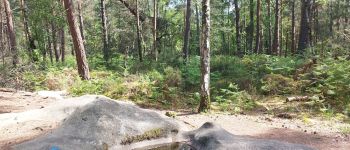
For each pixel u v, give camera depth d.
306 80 13.46
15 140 6.90
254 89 13.82
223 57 20.72
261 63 17.23
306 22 21.62
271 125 8.97
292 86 13.48
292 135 8.01
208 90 10.50
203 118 9.70
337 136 7.92
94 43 37.12
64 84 15.20
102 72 18.05
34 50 22.19
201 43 10.35
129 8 29.17
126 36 36.00
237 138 5.99
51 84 15.12
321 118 9.75
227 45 44.19
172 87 13.67
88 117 6.25
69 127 6.07
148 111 6.98
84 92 13.27
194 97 12.70
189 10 25.27
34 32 23.20
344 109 10.48
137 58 26.69
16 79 15.34
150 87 12.88
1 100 11.37
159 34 32.16
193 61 19.28
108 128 6.09
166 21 32.62
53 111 8.45
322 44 18.70
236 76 16.14
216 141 5.81
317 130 8.45
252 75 15.39
